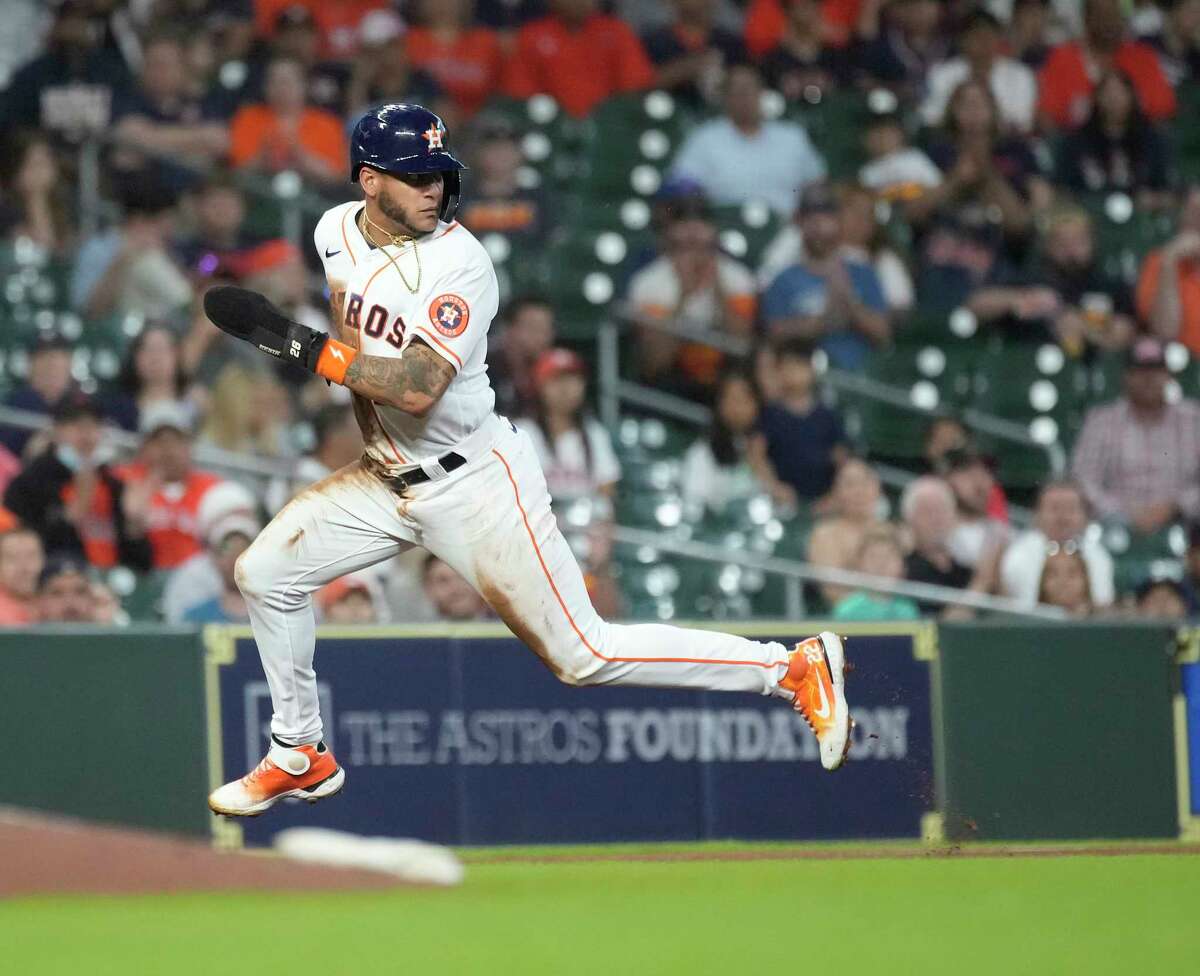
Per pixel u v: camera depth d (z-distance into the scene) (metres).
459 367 17.98
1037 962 15.16
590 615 19.19
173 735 25.91
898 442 39.78
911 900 19.12
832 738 19.75
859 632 27.48
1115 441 38.75
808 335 39.81
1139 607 33.38
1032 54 49.28
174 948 15.55
